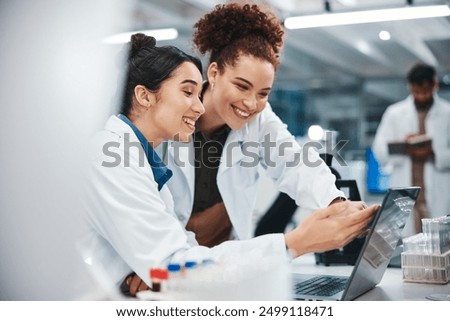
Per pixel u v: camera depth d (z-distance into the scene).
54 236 1.29
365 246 1.17
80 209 1.28
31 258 1.29
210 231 1.88
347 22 3.16
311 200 1.72
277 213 2.17
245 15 1.63
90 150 1.27
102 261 1.31
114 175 1.24
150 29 3.80
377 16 3.09
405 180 3.71
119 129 1.32
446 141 3.69
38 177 1.28
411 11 3.06
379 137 3.95
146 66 1.44
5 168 1.29
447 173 3.65
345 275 1.57
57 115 1.29
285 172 1.83
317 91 5.91
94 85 1.32
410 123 3.82
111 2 1.38
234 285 1.09
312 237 1.23
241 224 1.90
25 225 1.29
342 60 5.44
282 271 1.14
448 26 4.58
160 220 1.22
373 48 5.14
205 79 1.74
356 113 5.92
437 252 1.46
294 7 3.33
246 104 1.64
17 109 1.28
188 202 1.76
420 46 5.07
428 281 1.46
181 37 3.93
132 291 1.27
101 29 1.35
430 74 3.73
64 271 1.29
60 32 1.30
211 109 1.73
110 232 1.24
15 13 1.29
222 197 1.82
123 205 1.22
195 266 1.11
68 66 1.30
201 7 3.65
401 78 5.68
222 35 1.63
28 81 1.28
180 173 1.72
